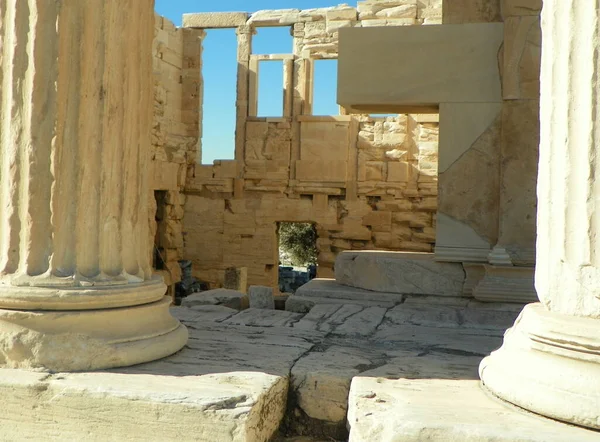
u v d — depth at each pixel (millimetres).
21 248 3936
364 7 19094
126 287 4141
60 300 3867
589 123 3184
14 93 3930
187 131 20688
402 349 4961
